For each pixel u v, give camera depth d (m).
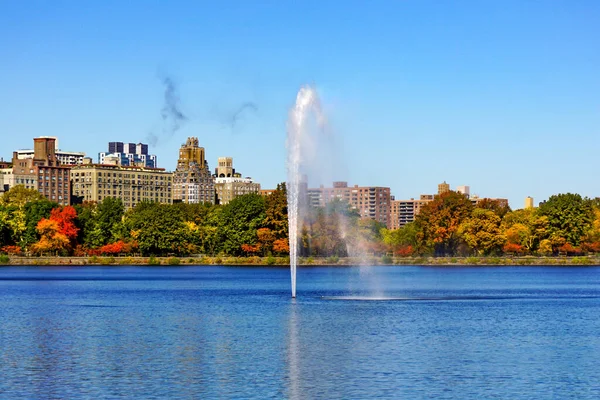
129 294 162.88
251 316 118.62
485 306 134.62
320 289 177.88
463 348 88.06
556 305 137.12
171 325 108.25
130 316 119.69
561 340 94.31
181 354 84.38
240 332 100.69
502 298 151.62
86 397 65.62
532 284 195.50
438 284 195.62
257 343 91.69
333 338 95.25
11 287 183.75
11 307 134.12
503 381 71.12
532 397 65.69
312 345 90.12
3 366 77.69
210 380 71.62
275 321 112.12
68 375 73.56
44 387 69.00
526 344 91.31
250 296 157.00
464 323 109.69
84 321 113.12
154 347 88.94
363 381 71.06
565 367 77.25
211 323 110.25
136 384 70.06
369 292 168.38
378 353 84.88
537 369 76.38
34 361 80.31
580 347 89.12
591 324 109.69
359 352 85.44
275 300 147.00
